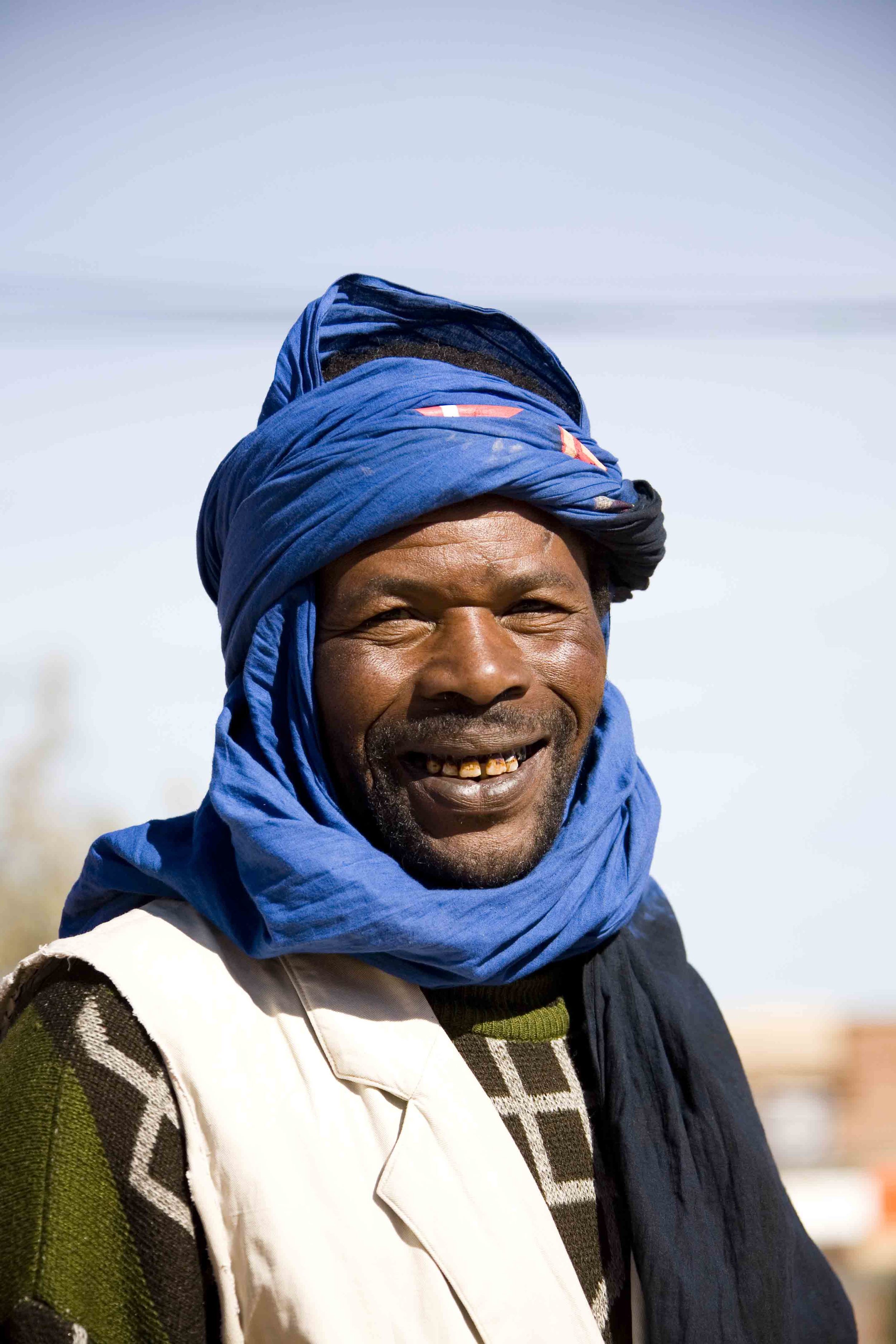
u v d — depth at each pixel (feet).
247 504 5.90
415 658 5.71
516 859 5.69
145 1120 4.94
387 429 5.65
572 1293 5.16
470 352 6.62
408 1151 5.07
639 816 6.56
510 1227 5.10
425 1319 4.85
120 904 6.21
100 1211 4.77
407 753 5.71
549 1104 5.80
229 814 5.45
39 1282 4.58
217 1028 5.17
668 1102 6.07
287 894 5.25
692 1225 5.82
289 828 5.36
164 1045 5.05
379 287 6.38
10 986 5.38
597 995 6.12
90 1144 4.83
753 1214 5.91
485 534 5.69
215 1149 4.92
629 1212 5.66
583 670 5.98
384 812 5.72
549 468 5.77
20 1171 4.77
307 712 5.78
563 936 5.82
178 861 5.74
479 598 5.69
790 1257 5.98
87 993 5.17
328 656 5.79
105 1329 4.66
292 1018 5.31
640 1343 5.68
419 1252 4.94
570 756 6.01
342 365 6.34
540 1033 5.94
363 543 5.71
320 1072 5.20
